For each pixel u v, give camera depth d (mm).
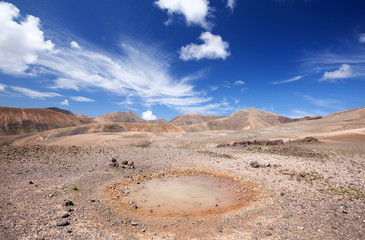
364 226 7098
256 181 12836
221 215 8367
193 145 43312
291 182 12375
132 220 7754
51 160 15695
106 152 20547
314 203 9203
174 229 7188
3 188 9500
